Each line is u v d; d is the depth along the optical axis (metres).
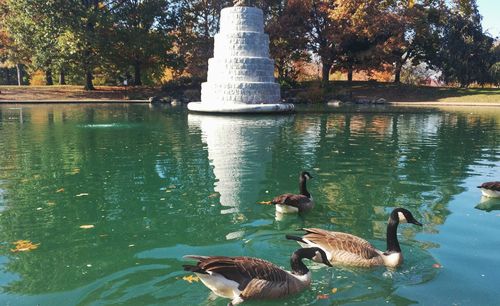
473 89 54.38
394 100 50.56
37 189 10.80
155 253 6.79
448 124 26.50
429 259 6.53
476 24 54.31
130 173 12.57
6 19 47.91
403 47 51.72
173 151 16.27
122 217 8.60
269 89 36.56
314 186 11.12
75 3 45.97
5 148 16.83
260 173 12.59
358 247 6.30
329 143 18.47
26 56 52.31
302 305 5.30
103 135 20.69
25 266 6.36
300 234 7.63
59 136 20.25
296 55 54.84
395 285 5.77
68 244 7.20
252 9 37.75
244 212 8.91
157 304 5.26
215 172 12.70
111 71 55.94
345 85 59.00
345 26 51.56
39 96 47.25
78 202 9.66
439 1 51.81
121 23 51.16
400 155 15.63
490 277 5.92
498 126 25.52
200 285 5.72
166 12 53.38
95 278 5.95
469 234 7.56
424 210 9.02
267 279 5.26
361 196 10.15
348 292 5.62
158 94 50.88
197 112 33.94
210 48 55.47
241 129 23.47
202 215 8.70
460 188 10.89
